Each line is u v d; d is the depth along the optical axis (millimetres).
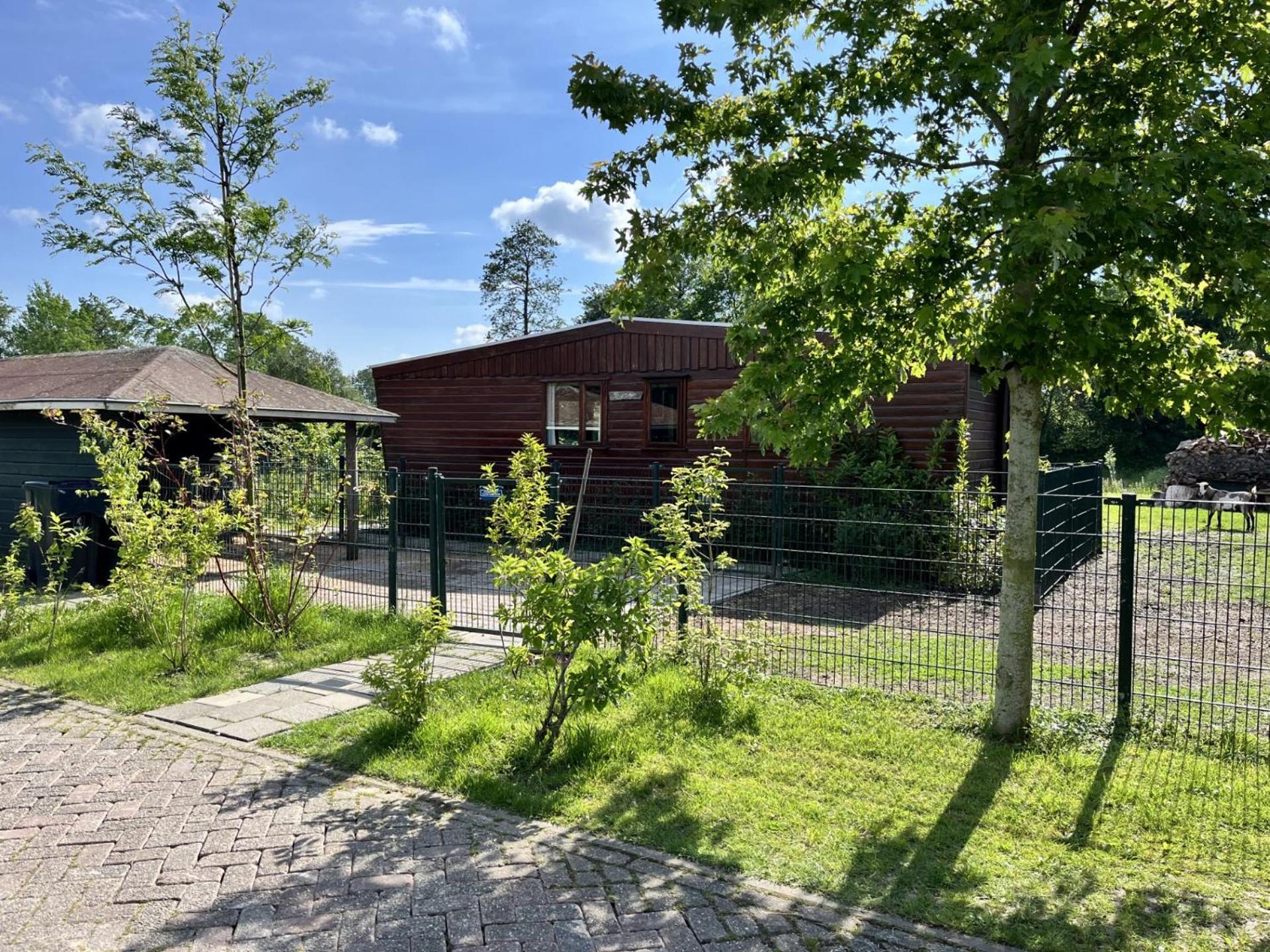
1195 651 7457
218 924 3234
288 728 5500
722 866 3611
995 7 4168
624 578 4781
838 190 5152
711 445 14109
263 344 9906
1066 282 4012
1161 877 3504
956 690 5996
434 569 8352
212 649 7465
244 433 8227
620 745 4926
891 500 9234
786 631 7422
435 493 8305
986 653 6961
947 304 4727
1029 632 5043
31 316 58812
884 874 3529
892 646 7105
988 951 3012
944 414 12109
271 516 8281
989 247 4371
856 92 4879
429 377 16953
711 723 5344
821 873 3529
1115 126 4320
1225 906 3279
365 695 6250
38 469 12586
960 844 3785
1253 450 23219
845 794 4324
